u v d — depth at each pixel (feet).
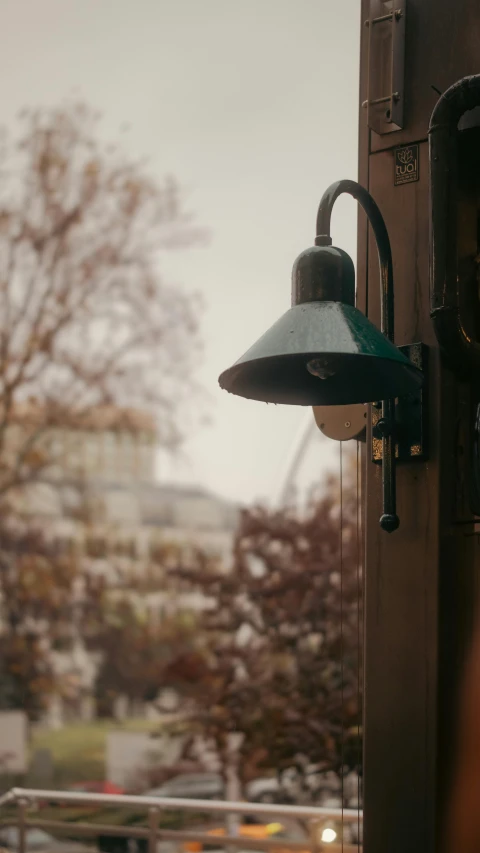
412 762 9.66
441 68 10.41
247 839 16.60
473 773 9.80
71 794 18.35
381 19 10.74
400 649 9.84
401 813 9.67
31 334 62.69
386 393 9.40
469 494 10.00
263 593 27.66
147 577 55.26
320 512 28.73
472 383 10.14
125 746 61.00
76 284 63.26
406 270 10.32
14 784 72.13
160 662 51.62
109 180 65.36
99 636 58.65
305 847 16.05
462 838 9.60
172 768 36.04
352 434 10.65
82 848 27.27
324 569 27.48
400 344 10.23
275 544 28.66
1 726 70.49
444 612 9.70
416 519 9.87
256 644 27.81
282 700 25.63
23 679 59.57
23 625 59.72
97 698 59.21
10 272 62.64
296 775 24.90
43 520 61.21
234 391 9.20
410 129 10.52
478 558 10.17
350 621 26.22
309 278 8.68
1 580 59.82
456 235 9.47
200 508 174.19
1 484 61.31
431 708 9.59
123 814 28.50
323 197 9.26
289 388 9.66
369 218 9.74
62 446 62.75
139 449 65.57
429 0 10.57
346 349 8.18
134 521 75.61
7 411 61.62
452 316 9.40
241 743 26.84
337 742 24.30
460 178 10.10
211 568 29.96
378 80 10.71
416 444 9.84
